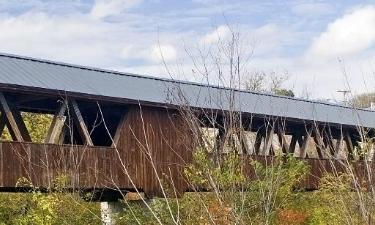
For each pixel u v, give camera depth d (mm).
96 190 20312
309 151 28328
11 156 18359
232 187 6082
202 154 6520
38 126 29188
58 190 16406
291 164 20453
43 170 18469
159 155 22422
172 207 13961
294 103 28766
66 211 15797
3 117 19188
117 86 22812
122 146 21641
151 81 24656
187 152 22719
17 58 22062
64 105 19375
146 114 22438
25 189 18438
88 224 16266
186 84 22719
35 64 21938
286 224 17109
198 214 8398
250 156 10523
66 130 21391
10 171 18281
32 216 16328
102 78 23219
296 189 20875
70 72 22391
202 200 6602
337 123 27297
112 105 22312
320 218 17641
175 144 22641
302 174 21562
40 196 16359
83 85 21422
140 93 22719
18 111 20031
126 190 21453
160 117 22766
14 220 17500
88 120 24000
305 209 18688
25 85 18719
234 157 6688
